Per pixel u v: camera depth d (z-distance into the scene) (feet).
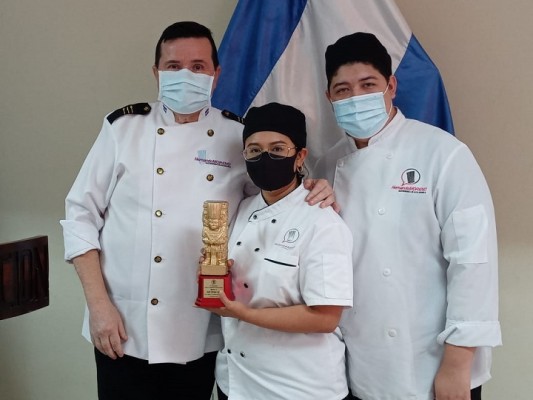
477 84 5.36
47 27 6.31
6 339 6.97
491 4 5.23
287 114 3.91
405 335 3.92
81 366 6.75
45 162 6.54
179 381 4.58
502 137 5.33
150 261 4.24
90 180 4.38
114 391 4.48
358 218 4.12
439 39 5.45
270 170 3.85
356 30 5.24
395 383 3.93
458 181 3.82
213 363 4.72
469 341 3.62
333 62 4.16
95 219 4.42
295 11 5.52
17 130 6.57
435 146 4.00
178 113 4.40
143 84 6.15
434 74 5.14
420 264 3.94
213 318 4.55
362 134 4.20
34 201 6.65
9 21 6.40
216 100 5.57
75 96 6.34
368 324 4.01
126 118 4.51
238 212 4.42
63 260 6.62
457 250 3.75
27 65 6.42
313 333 3.80
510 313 5.42
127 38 6.13
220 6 5.92
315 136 5.52
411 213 3.95
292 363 3.76
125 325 4.30
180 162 4.34
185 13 6.00
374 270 3.99
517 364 5.45
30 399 7.01
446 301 3.96
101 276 4.33
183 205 4.29
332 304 3.59
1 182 6.73
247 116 4.01
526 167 5.27
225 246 3.80
